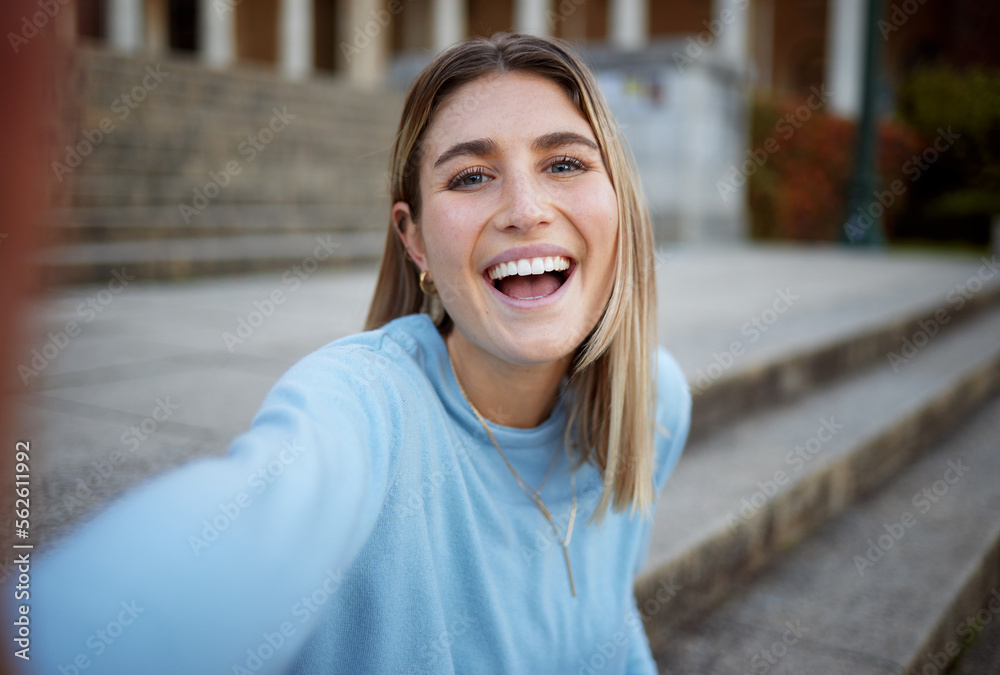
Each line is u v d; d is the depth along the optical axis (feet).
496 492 3.78
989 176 53.26
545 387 3.99
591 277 3.57
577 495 4.08
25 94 0.73
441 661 3.23
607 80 37.35
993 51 68.33
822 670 6.17
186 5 68.39
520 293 3.67
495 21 74.95
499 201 3.37
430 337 3.74
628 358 3.90
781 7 73.92
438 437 3.38
